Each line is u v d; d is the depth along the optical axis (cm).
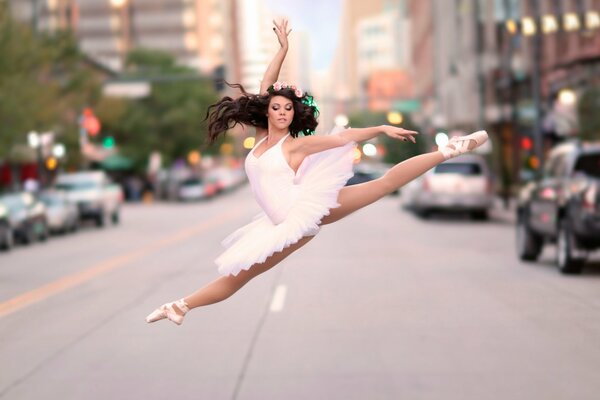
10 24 3862
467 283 1442
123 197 7694
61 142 4797
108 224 4150
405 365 801
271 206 573
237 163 15000
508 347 878
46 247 2741
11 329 1076
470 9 6544
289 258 1969
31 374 802
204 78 3859
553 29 3042
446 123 7325
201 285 1503
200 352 887
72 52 4812
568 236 1530
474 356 835
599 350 855
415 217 3812
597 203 1471
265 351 884
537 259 1862
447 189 3419
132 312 1194
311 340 942
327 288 1408
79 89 4878
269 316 1119
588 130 3114
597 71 3369
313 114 584
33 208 2956
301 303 1235
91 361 855
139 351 900
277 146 575
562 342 901
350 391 704
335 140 566
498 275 1562
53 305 1301
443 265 1764
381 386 718
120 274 1752
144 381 758
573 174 1580
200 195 7250
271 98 580
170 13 15338
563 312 1106
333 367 799
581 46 3900
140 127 7488
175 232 3288
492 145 4784
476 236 2658
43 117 4031
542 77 4447
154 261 2036
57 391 729
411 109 7331
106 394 714
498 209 4053
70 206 3553
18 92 3781
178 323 580
